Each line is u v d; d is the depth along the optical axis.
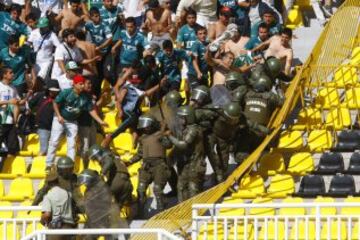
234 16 70.25
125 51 69.44
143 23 72.19
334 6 74.50
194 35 68.44
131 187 62.56
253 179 64.31
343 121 66.88
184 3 70.94
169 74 68.06
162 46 68.19
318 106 67.31
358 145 65.75
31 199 66.00
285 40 67.62
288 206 59.25
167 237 56.31
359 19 69.06
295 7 73.75
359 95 67.62
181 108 63.19
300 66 68.50
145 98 68.62
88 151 62.94
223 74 67.06
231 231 61.47
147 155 63.31
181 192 63.19
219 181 63.84
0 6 72.06
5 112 67.56
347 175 63.94
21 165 67.19
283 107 65.31
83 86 66.06
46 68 69.38
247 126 64.25
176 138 63.19
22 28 71.44
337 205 58.88
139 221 63.25
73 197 61.31
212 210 61.47
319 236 59.00
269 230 61.16
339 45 68.56
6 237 61.62
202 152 63.25
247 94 64.75
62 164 61.25
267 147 65.81
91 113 66.31
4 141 67.62
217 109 63.47
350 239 59.41
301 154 65.44
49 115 66.94
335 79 68.38
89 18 70.94
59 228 60.88
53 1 74.38
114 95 68.81
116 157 63.56
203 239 60.88
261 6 70.06
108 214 61.09
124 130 66.19
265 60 65.75
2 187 66.44
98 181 61.34
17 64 69.19
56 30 70.38
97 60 69.00
